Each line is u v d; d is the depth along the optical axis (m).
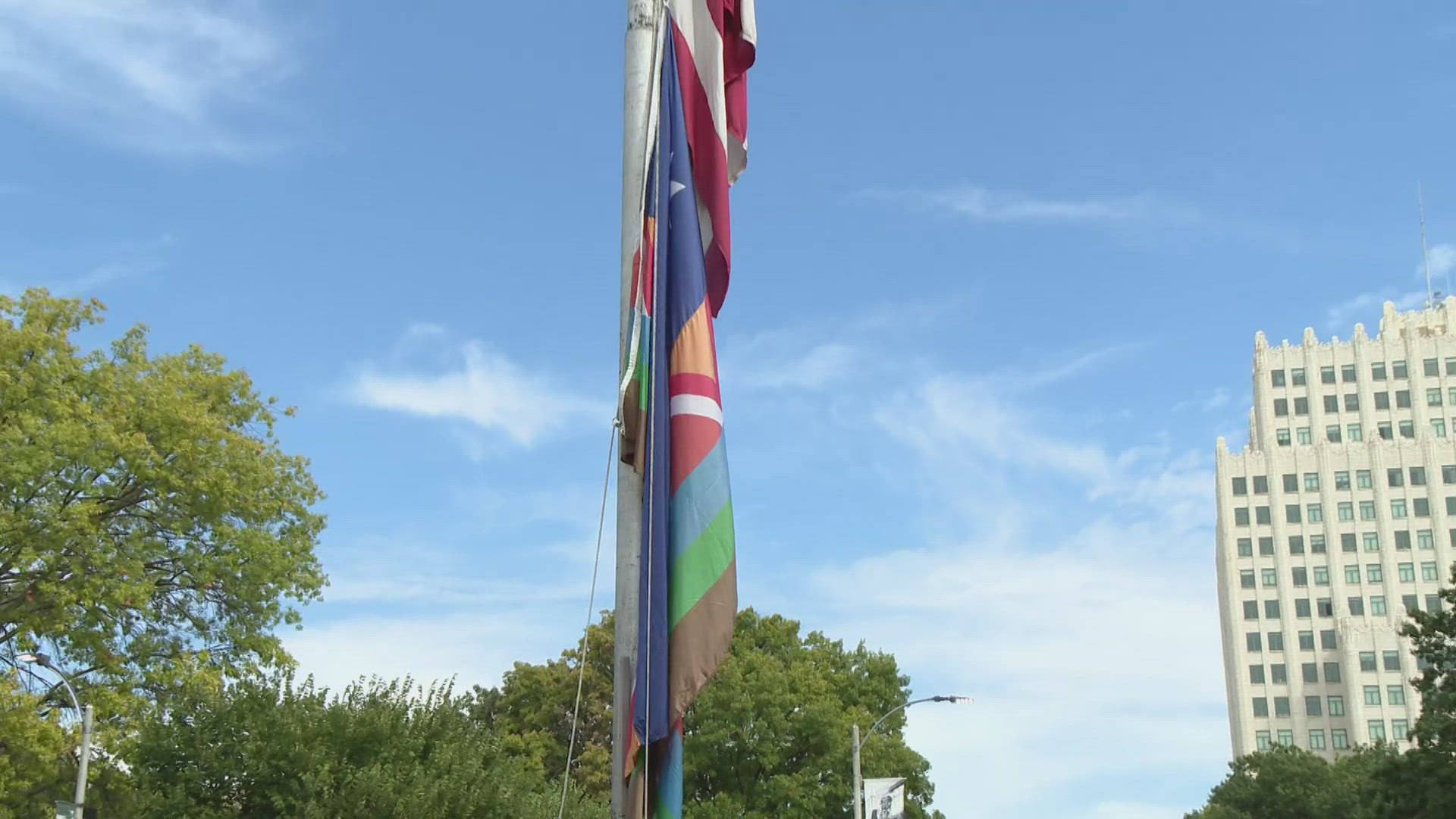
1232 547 141.75
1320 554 138.62
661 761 9.49
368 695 29.56
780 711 52.38
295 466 39.56
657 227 10.48
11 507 31.64
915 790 56.31
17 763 30.28
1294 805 75.81
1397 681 131.12
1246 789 78.56
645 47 10.73
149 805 26.22
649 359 10.20
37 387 33.25
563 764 58.59
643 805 9.31
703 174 11.09
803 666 57.38
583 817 32.12
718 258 10.97
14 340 32.72
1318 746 132.88
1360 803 68.62
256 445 37.47
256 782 26.91
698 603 9.67
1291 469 142.00
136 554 33.56
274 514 38.06
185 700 29.44
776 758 51.69
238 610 36.88
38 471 31.27
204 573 35.03
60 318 34.72
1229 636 142.12
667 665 9.55
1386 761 39.25
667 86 10.96
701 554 9.80
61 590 31.28
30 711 29.33
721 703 52.69
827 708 52.28
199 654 35.25
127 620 34.28
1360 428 143.50
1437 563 135.00
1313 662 135.62
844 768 52.41
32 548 31.19
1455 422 140.75
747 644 61.09
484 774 28.41
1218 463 144.88
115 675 33.38
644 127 10.53
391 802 26.08
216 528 35.81
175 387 36.22
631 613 9.69
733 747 52.00
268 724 27.53
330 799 26.19
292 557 37.81
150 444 34.50
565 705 59.72
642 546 9.84
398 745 28.16
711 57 11.28
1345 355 146.00
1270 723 135.12
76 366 34.06
